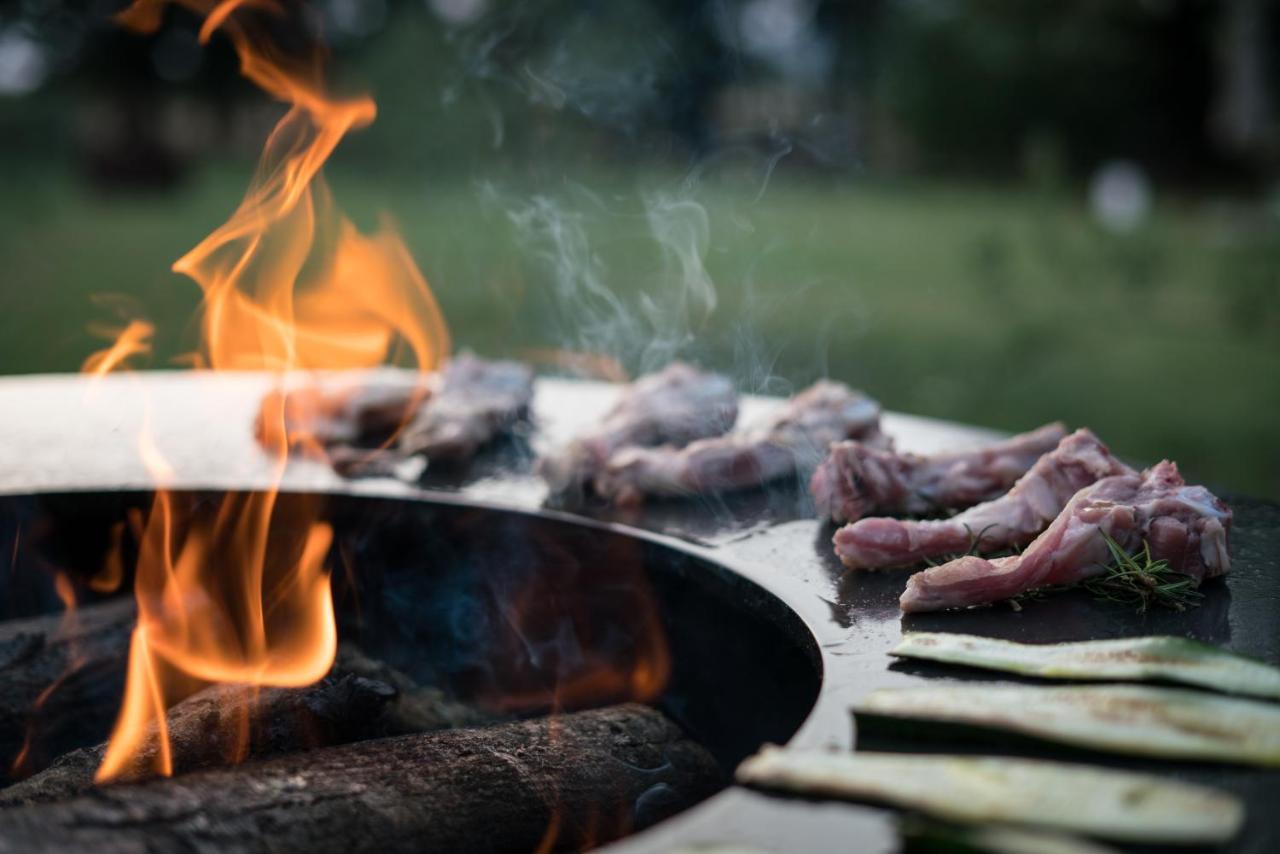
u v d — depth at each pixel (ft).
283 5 50.21
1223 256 31.96
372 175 52.75
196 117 67.67
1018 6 62.23
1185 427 18.92
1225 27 52.13
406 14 58.39
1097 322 27.94
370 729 5.46
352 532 7.08
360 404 8.14
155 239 39.73
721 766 5.96
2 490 6.95
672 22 60.54
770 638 5.48
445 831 4.53
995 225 44.32
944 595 5.02
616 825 5.06
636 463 6.83
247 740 5.25
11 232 41.47
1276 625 4.72
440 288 31.48
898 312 30.48
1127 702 3.86
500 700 6.90
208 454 7.88
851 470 6.34
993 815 3.22
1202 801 3.22
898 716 3.86
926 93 63.72
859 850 3.19
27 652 6.31
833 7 73.26
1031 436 6.44
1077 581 5.13
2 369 21.85
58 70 59.21
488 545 6.85
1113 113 60.85
